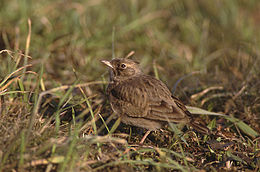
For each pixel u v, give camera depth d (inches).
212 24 801.6
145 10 828.6
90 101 484.1
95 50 674.2
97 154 364.5
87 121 422.3
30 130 339.3
